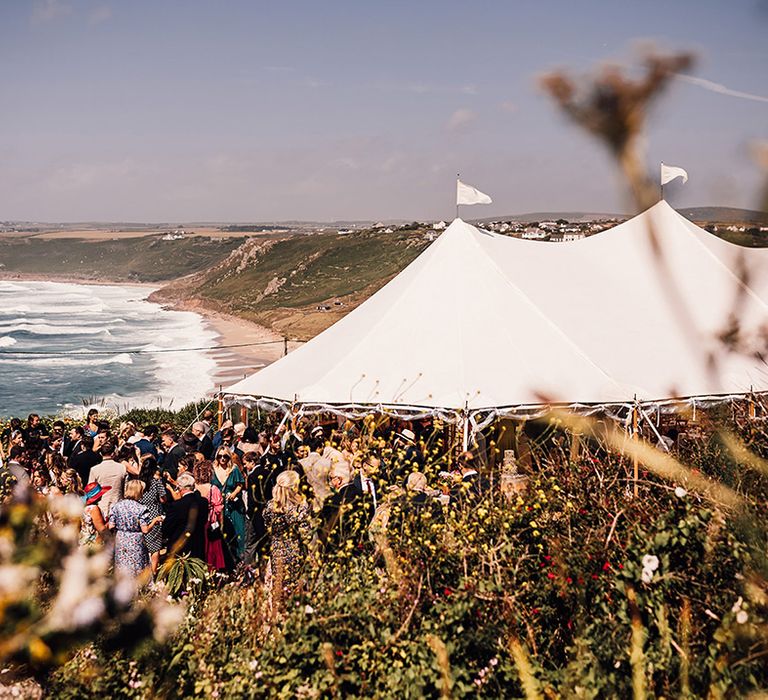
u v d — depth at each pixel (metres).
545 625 4.25
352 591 5.04
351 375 12.01
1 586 1.43
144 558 7.71
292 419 11.80
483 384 10.98
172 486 8.97
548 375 11.09
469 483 6.51
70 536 1.50
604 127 0.57
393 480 7.71
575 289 13.96
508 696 3.93
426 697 4.05
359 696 4.20
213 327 95.94
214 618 5.14
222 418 13.69
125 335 86.38
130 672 3.88
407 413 10.89
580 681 3.20
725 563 3.32
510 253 14.57
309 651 4.52
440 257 13.73
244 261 147.25
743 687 2.32
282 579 5.48
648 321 13.10
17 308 124.56
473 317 12.58
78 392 50.88
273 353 68.25
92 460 11.71
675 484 3.90
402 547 5.33
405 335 12.50
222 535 8.23
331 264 128.38
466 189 14.41
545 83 0.57
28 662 1.44
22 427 14.55
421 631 4.48
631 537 4.14
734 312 0.86
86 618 1.46
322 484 7.30
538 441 6.47
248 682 4.40
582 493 5.05
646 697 2.92
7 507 1.48
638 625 2.44
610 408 9.95
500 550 4.95
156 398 47.91
